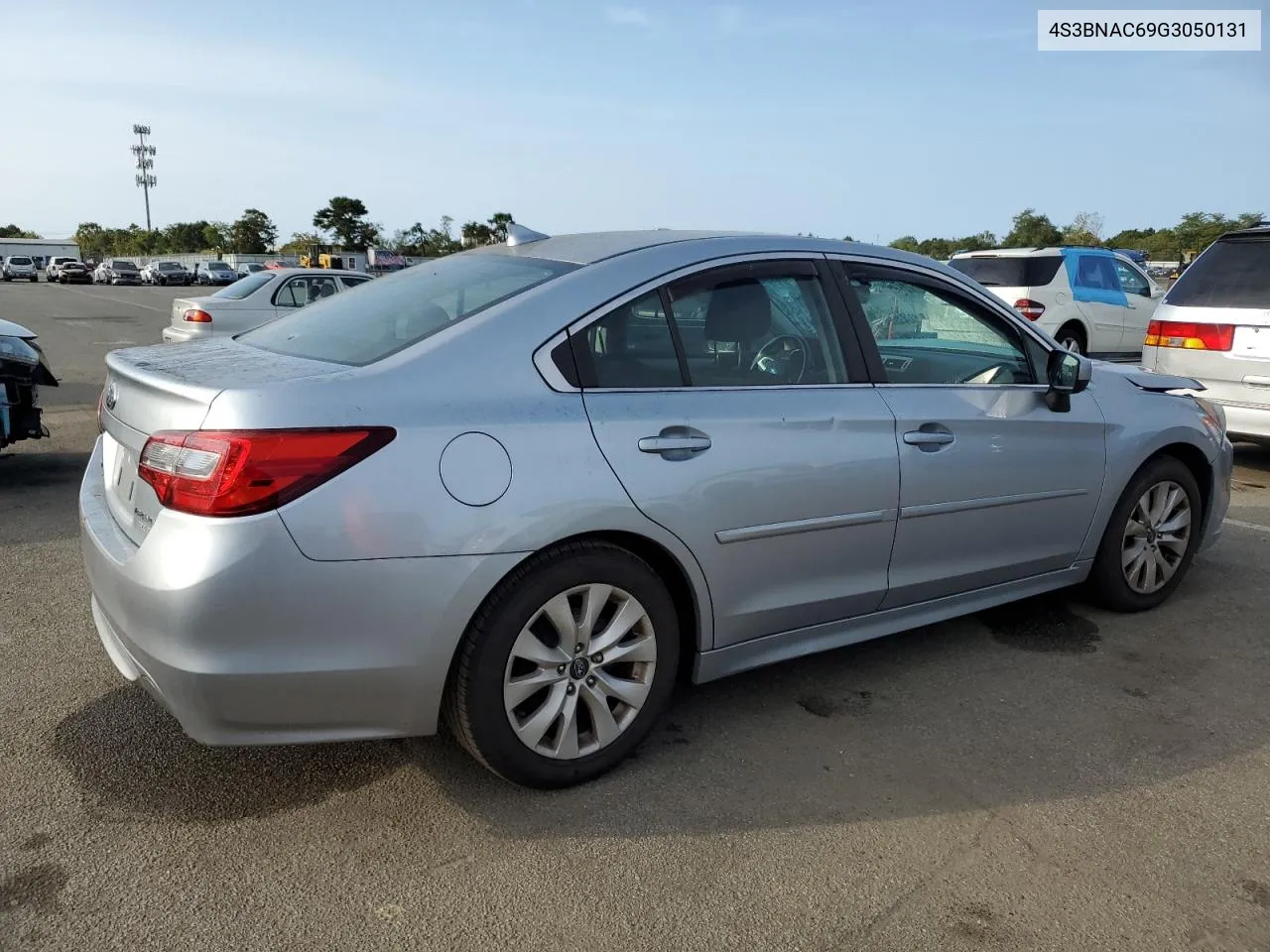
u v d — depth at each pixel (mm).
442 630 2531
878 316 3514
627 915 2352
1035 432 3797
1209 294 7117
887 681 3699
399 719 2584
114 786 2840
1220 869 2588
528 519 2590
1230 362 6957
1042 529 3920
